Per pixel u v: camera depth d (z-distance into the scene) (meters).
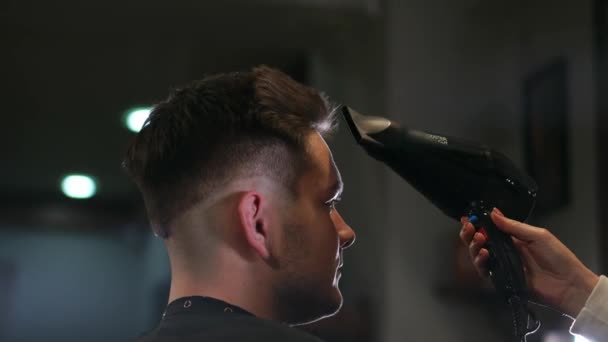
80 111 5.82
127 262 9.48
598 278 1.23
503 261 1.16
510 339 3.42
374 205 3.87
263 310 0.95
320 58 4.45
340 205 4.32
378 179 3.83
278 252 0.96
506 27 3.74
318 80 4.48
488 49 3.74
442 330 3.56
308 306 0.98
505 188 1.16
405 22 3.78
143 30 4.27
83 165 7.30
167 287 7.68
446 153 1.12
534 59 3.50
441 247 3.62
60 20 4.16
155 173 0.98
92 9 4.00
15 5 3.97
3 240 9.03
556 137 3.24
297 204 0.97
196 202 0.96
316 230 0.98
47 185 8.04
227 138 0.96
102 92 5.40
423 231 3.65
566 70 3.23
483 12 3.77
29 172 7.58
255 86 0.99
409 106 3.72
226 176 0.95
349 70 4.20
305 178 0.98
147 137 1.00
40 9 4.02
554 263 1.24
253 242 0.94
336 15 3.96
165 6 3.92
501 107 3.67
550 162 3.29
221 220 0.95
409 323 3.58
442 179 1.14
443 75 3.74
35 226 8.92
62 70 5.02
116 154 6.89
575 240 3.11
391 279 3.62
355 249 4.15
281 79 1.02
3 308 9.12
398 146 1.10
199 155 0.96
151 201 0.99
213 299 0.93
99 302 9.43
